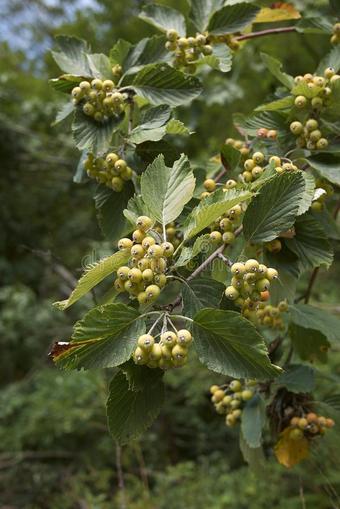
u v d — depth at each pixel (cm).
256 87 221
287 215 72
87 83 85
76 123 86
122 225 88
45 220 305
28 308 262
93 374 194
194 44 94
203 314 66
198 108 212
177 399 242
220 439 242
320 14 106
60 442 237
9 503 222
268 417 93
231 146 88
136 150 89
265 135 88
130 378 68
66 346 64
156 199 72
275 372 65
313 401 92
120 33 312
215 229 76
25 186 296
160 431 246
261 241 73
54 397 223
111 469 229
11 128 274
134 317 66
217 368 66
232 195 67
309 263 82
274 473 169
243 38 102
